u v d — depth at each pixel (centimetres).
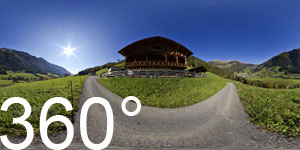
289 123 733
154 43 3694
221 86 3005
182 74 3306
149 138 613
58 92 1650
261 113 951
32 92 1638
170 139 604
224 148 517
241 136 632
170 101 1343
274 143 552
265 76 16412
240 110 1102
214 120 861
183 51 4269
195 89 2017
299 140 562
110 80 2766
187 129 718
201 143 565
